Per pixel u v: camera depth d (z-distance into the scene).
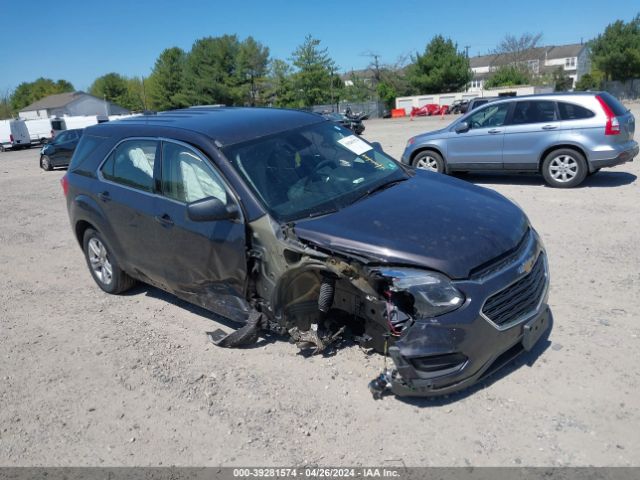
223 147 4.44
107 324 5.29
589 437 3.20
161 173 4.83
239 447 3.37
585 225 7.28
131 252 5.31
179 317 5.32
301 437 3.41
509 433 3.28
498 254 3.56
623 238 6.61
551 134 9.64
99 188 5.50
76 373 4.42
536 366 3.92
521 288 3.62
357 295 3.95
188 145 4.62
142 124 5.36
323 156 4.75
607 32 63.56
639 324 4.41
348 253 3.63
